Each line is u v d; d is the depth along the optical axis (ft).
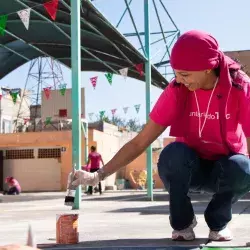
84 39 35.27
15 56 40.63
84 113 66.44
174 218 9.07
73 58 20.95
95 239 10.05
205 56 7.66
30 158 76.33
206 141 8.86
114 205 24.79
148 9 33.83
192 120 8.85
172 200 8.93
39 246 8.89
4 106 87.30
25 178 76.13
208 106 8.58
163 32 38.73
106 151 79.82
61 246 8.89
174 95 8.66
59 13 30.22
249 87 8.46
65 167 74.59
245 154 8.85
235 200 8.98
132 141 9.13
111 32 29.86
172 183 8.79
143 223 13.96
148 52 34.06
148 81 33.81
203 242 8.91
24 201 34.14
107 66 41.32
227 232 9.12
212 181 8.95
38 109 89.20
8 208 24.84
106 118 97.86
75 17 21.20
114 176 79.15
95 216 17.25
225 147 8.72
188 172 8.66
